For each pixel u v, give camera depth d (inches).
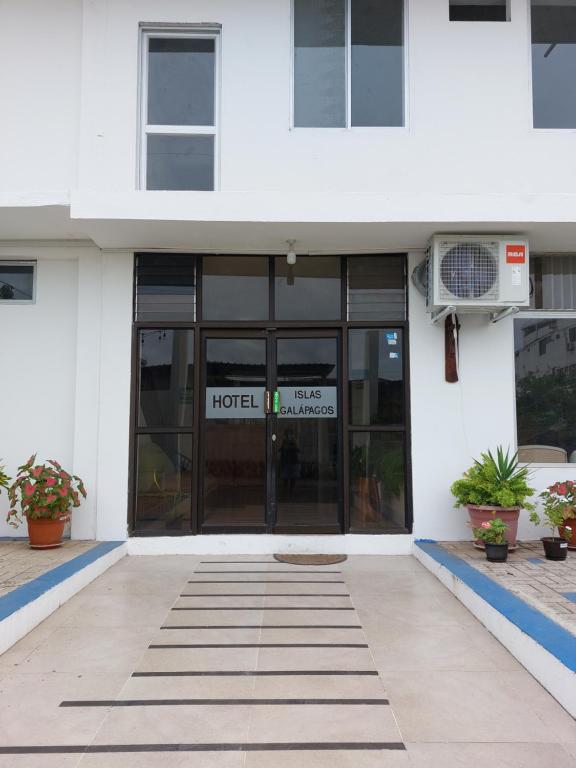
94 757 101.4
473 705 118.7
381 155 230.4
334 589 191.2
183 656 141.0
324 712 115.9
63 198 206.8
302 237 225.1
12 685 126.5
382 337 243.4
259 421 243.1
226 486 240.8
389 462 240.4
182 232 220.1
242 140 230.4
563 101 236.8
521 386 243.4
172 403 240.5
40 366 244.1
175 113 236.1
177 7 231.0
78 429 236.2
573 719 113.3
